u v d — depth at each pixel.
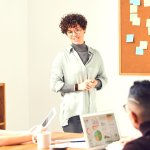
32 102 4.81
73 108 3.23
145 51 4.09
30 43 4.80
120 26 4.21
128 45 4.19
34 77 4.80
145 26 4.07
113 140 2.28
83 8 4.47
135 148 1.44
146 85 1.60
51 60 4.70
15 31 4.66
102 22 4.36
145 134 1.50
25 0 4.80
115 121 2.34
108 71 4.34
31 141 2.49
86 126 2.20
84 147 2.25
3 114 4.00
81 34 3.29
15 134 2.62
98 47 4.40
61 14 4.61
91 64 3.28
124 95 4.25
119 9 4.20
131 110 1.57
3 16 4.46
